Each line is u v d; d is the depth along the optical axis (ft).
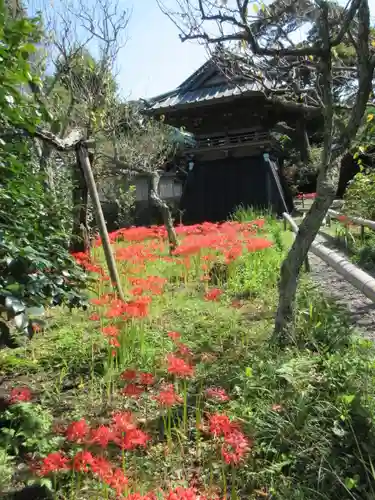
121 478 7.27
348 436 8.38
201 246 23.45
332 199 13.19
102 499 8.00
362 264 24.35
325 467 8.08
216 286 22.88
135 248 22.85
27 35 9.23
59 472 8.54
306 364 10.83
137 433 7.79
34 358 14.56
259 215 47.19
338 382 9.83
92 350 13.71
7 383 13.08
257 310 18.47
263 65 19.21
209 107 58.34
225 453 7.52
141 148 51.24
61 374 12.94
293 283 13.66
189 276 24.61
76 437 7.63
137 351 14.10
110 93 34.50
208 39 13.98
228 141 61.67
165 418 10.55
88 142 18.79
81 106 30.25
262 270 23.00
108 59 31.17
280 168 69.82
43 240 11.18
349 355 11.39
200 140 63.82
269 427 9.21
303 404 9.30
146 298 13.52
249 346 14.24
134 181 71.26
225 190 62.59
